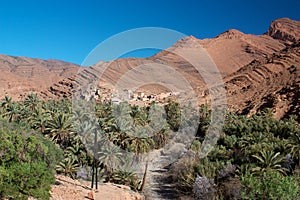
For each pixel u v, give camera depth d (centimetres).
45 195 1827
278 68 10888
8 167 1708
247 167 3042
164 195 3375
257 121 5281
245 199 2169
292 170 3114
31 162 1847
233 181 2888
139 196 3238
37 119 4500
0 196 1639
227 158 3700
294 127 4691
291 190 1967
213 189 2970
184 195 3206
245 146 3912
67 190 2844
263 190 2042
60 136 4022
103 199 2833
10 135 1859
